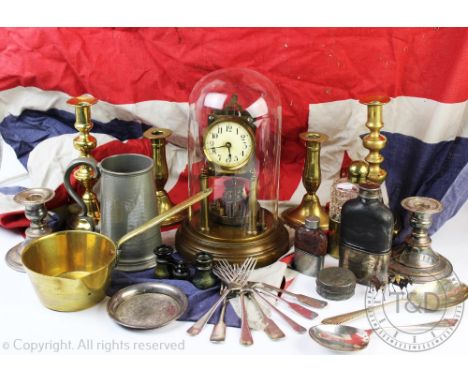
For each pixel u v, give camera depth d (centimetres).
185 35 159
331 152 166
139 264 137
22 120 172
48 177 159
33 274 120
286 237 145
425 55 150
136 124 173
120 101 167
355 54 154
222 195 142
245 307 123
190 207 147
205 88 147
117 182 132
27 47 164
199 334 119
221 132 136
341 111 160
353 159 166
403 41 151
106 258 131
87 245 133
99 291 124
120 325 121
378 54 154
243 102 145
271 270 135
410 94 154
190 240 140
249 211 140
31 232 143
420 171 155
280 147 159
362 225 129
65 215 159
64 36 162
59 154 162
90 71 164
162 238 152
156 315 122
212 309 123
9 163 179
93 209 155
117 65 163
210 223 144
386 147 160
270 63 158
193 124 151
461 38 144
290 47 156
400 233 147
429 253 135
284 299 128
